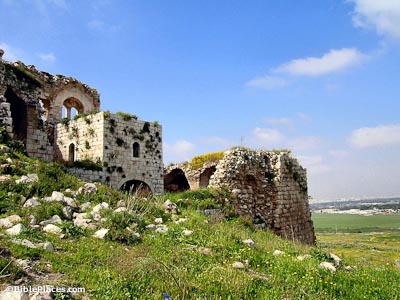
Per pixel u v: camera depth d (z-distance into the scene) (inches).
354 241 2271.2
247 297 293.4
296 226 1098.7
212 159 1221.7
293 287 328.8
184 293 270.4
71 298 244.4
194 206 810.8
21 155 657.6
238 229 674.2
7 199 473.7
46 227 412.8
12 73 1023.6
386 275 423.8
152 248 400.8
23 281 256.8
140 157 1027.9
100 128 949.2
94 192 594.9
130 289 272.2
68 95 1294.3
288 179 1107.3
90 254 342.0
